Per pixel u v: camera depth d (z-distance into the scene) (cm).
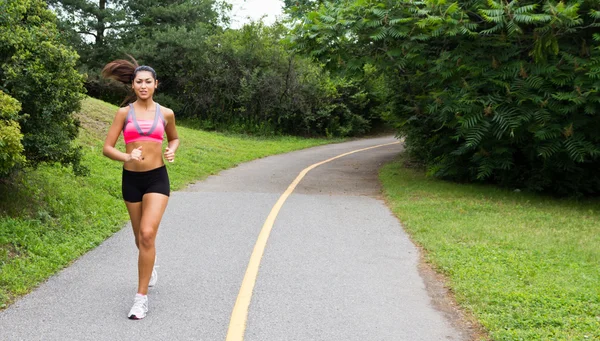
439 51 1202
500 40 1089
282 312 475
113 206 888
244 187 1213
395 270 607
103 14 3322
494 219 894
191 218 848
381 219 888
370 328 445
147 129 484
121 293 513
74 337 412
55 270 574
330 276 579
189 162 1515
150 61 3212
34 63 694
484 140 1187
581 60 1043
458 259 637
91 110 1769
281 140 2961
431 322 460
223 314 467
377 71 1349
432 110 1184
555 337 418
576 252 693
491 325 443
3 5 676
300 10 1257
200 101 3128
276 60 3141
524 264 623
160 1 3575
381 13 1104
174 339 414
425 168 1664
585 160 1149
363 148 2658
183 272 582
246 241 716
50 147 719
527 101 1083
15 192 761
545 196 1245
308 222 845
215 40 3212
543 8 1023
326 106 3262
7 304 477
